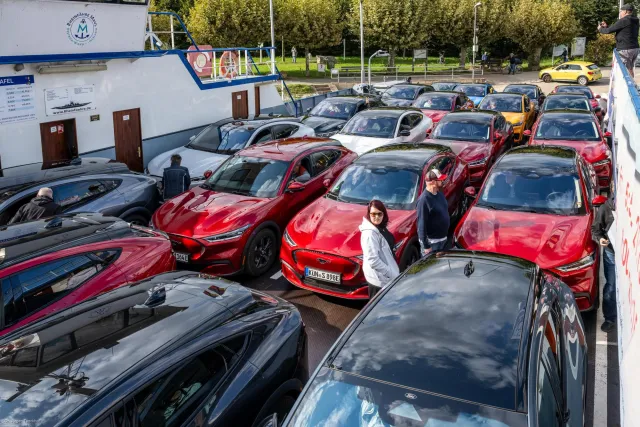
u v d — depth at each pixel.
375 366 3.23
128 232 6.00
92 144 12.45
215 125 13.47
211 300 4.14
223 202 8.13
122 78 13.00
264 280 7.87
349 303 7.14
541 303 3.85
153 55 13.55
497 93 19.59
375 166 8.42
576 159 8.20
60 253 5.19
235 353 3.77
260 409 3.77
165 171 9.98
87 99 12.16
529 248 6.32
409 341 3.38
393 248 5.80
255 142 12.61
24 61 10.54
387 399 3.02
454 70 50.25
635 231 4.58
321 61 46.78
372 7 46.81
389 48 48.66
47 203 7.23
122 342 3.54
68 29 11.31
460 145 12.25
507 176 7.83
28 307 4.82
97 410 2.97
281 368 3.99
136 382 3.19
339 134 13.36
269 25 41.84
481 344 3.29
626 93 7.66
